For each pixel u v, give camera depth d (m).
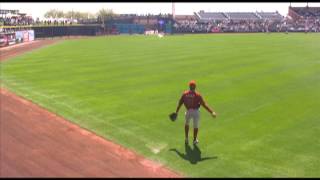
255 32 106.62
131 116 18.41
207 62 35.72
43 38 71.62
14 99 20.70
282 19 126.06
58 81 26.09
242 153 14.52
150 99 21.55
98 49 48.44
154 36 83.62
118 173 12.23
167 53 43.16
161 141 15.39
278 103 21.58
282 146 15.33
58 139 14.84
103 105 20.14
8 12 73.25
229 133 16.58
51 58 38.44
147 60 36.78
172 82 26.11
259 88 25.09
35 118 17.39
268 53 44.22
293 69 32.75
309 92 24.44
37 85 24.72
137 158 13.59
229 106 20.69
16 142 14.15
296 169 13.34
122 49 48.31
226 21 118.44
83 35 83.94
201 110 19.72
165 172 12.62
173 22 102.00
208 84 25.81
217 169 13.10
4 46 51.88
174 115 15.27
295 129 17.33
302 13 124.25
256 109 20.30
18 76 27.78
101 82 25.83
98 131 16.17
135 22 103.69
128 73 29.25
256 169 13.23
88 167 12.47
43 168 12.10
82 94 22.41
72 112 18.75
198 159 13.84
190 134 16.30
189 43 58.94
